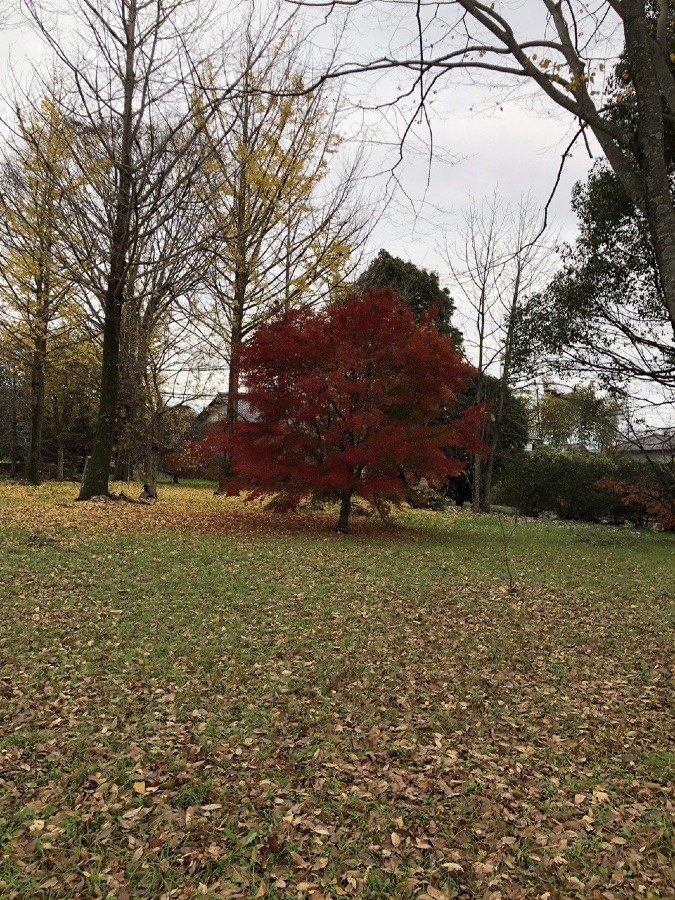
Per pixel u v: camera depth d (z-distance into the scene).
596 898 2.65
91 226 14.29
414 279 26.28
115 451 26.73
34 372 22.25
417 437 12.34
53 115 14.13
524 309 14.98
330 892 2.67
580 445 26.67
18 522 11.12
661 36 3.22
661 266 2.90
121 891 2.63
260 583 7.78
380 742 4.01
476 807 3.31
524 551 11.77
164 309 17.64
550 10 3.60
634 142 3.20
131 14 12.75
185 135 14.14
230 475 20.97
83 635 5.71
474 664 5.46
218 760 3.70
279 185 17.11
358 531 13.37
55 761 3.64
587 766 3.81
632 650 5.99
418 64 3.73
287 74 15.70
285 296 19.03
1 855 2.80
